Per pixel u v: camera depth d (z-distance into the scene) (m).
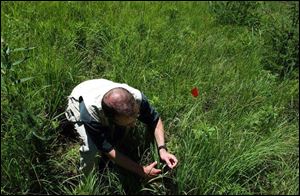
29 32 2.48
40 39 2.44
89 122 1.61
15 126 1.59
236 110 2.12
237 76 2.45
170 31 2.87
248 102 2.21
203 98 2.19
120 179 1.68
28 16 2.81
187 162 1.69
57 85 2.02
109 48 2.46
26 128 1.56
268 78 2.45
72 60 2.27
